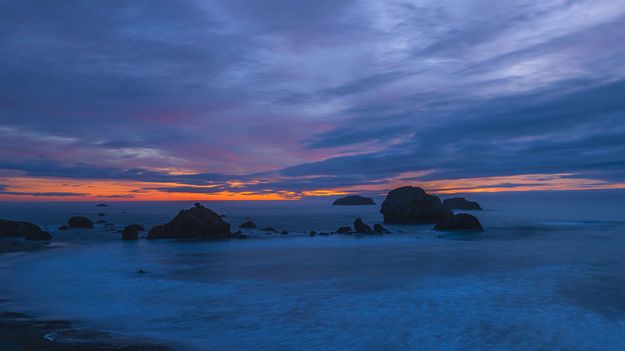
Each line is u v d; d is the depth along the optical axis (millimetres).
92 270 34062
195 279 30031
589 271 31734
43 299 24266
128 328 18781
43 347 15875
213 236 63812
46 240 59656
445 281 28266
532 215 127250
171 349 16047
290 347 16281
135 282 29016
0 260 40125
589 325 18438
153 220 117562
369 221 109938
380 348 16062
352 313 20750
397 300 23188
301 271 33219
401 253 43812
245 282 28875
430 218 94625
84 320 20031
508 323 18797
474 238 59875
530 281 28000
